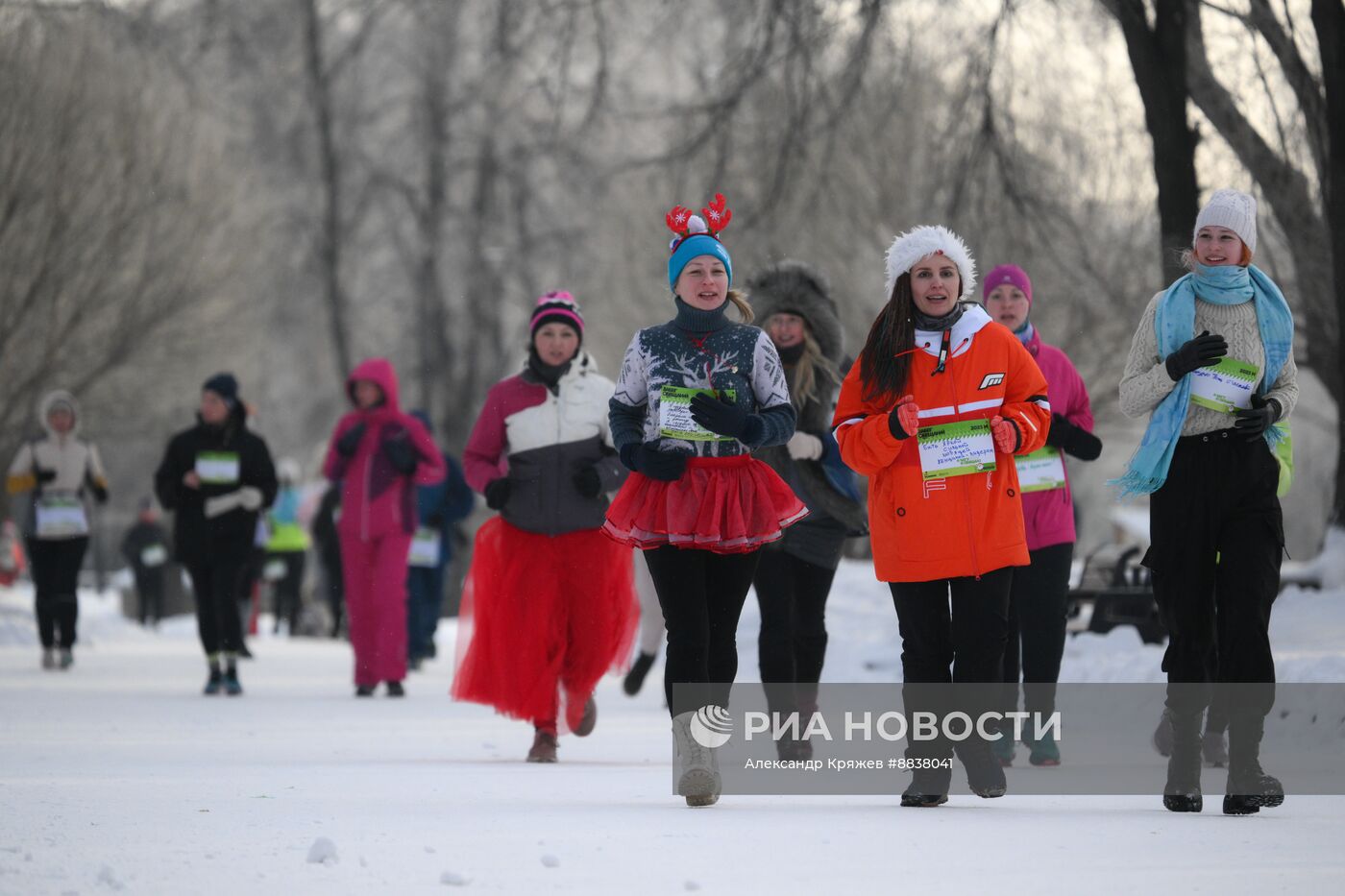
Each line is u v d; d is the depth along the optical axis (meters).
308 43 122.31
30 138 89.81
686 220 21.28
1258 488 19.73
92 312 93.38
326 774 24.30
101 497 52.91
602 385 27.36
